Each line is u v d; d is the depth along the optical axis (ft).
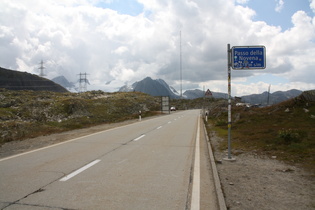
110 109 199.31
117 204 14.96
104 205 14.76
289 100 71.97
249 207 14.88
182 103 435.94
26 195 16.31
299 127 47.88
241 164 26.00
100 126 75.36
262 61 27.40
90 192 16.98
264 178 20.89
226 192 17.51
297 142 34.96
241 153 31.63
